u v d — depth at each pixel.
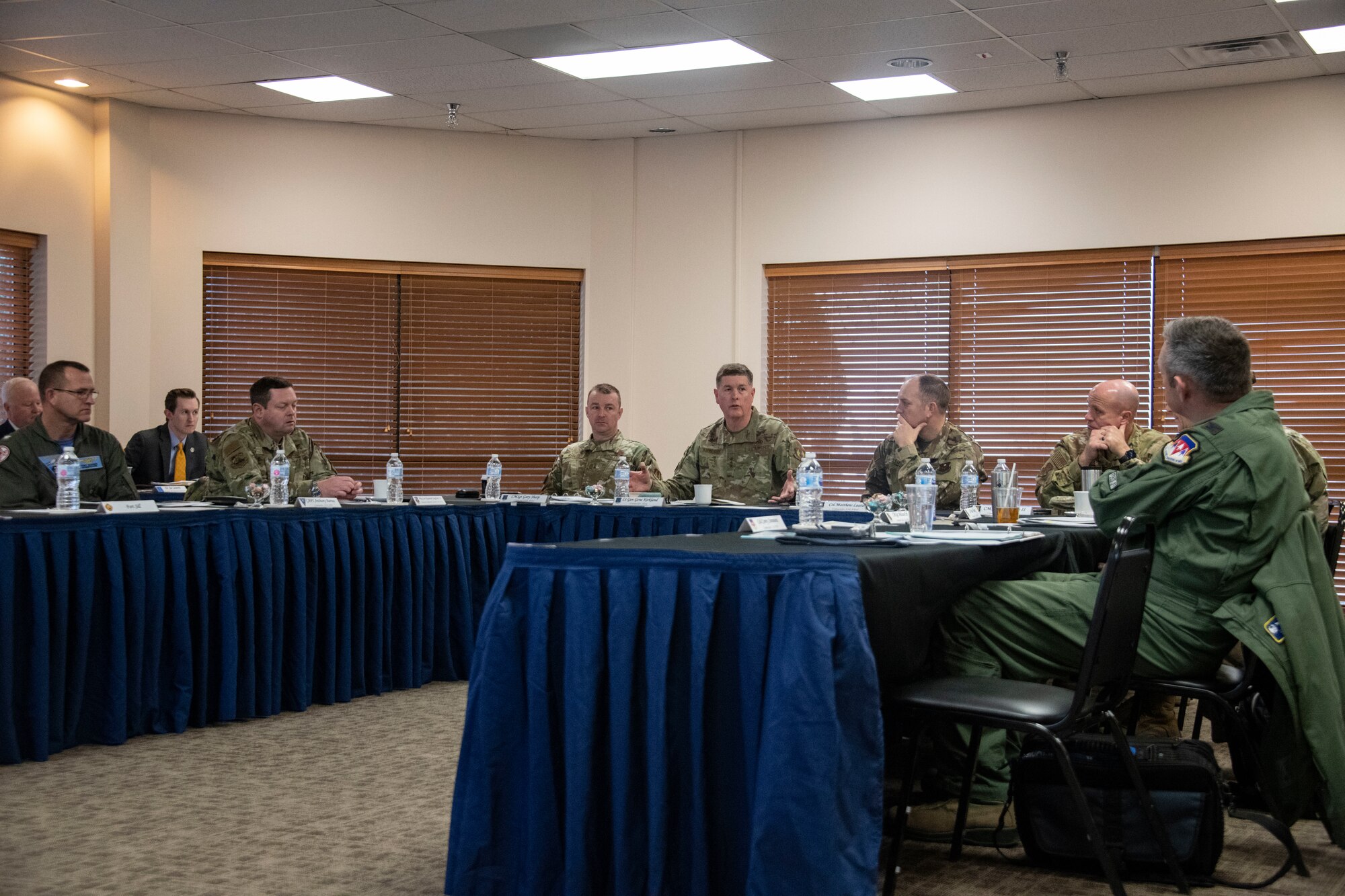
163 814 3.13
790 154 7.84
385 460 8.11
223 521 4.18
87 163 7.31
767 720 2.13
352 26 5.93
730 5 5.55
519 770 2.38
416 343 8.12
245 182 7.76
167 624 4.05
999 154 7.34
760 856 2.08
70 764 3.63
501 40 6.12
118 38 6.17
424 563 4.95
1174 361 3.03
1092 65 6.39
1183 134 6.89
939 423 5.18
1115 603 2.38
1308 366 6.62
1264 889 2.65
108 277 7.29
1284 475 2.83
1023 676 2.96
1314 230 6.57
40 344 7.11
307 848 2.85
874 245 7.64
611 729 2.29
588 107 7.38
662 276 8.09
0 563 3.55
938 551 2.57
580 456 6.17
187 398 7.11
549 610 2.36
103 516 3.82
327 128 7.91
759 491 5.71
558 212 8.22
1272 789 2.90
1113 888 2.35
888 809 3.12
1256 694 3.16
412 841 2.91
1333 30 5.79
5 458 4.34
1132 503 2.96
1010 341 7.37
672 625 2.27
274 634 4.36
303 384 7.95
